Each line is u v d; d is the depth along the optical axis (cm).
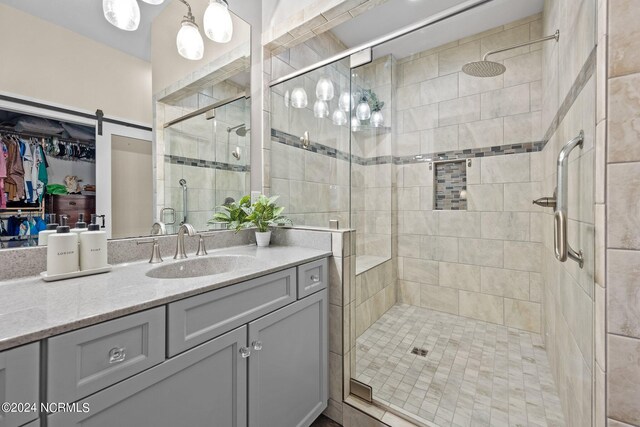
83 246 100
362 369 172
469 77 238
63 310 66
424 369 172
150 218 134
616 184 70
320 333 140
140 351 72
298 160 211
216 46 163
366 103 268
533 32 211
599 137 74
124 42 125
